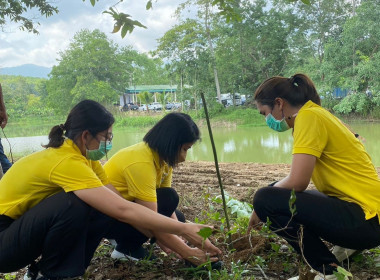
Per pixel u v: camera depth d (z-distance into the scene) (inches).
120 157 94.3
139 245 103.0
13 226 80.3
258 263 97.0
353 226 83.1
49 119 1720.0
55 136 82.4
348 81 899.4
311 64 999.6
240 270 91.2
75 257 82.3
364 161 86.4
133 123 1142.3
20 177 81.4
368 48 923.4
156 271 97.6
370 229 83.2
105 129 82.5
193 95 1214.9
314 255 87.7
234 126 968.9
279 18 1160.8
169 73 1294.3
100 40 1644.9
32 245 80.3
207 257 90.9
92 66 1609.3
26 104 2508.6
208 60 1208.8
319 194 88.8
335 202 84.9
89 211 81.3
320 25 1121.4
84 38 1688.0
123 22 97.7
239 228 117.6
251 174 246.2
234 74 1222.9
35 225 78.8
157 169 96.1
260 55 1227.9
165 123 91.7
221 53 1241.4
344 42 943.0
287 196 86.0
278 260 100.8
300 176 84.6
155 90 2183.8
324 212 83.8
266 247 107.2
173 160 91.8
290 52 1190.3
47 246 80.4
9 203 82.3
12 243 79.8
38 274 86.0
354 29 886.4
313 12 1132.5
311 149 84.0
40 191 81.5
